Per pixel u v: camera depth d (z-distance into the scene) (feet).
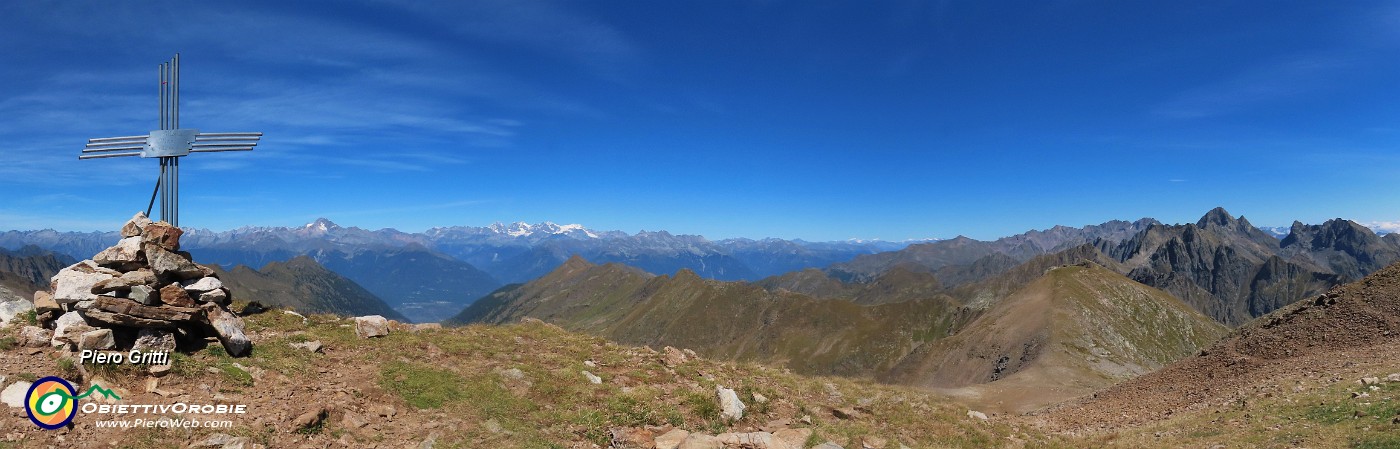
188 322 58.85
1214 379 124.36
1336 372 95.81
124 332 54.19
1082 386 296.92
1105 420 111.96
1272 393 91.04
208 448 41.27
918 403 96.48
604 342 103.19
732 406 65.98
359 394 55.98
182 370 51.98
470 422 53.83
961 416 92.99
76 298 53.26
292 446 43.88
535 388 65.62
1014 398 236.43
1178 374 139.13
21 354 49.98
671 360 94.99
